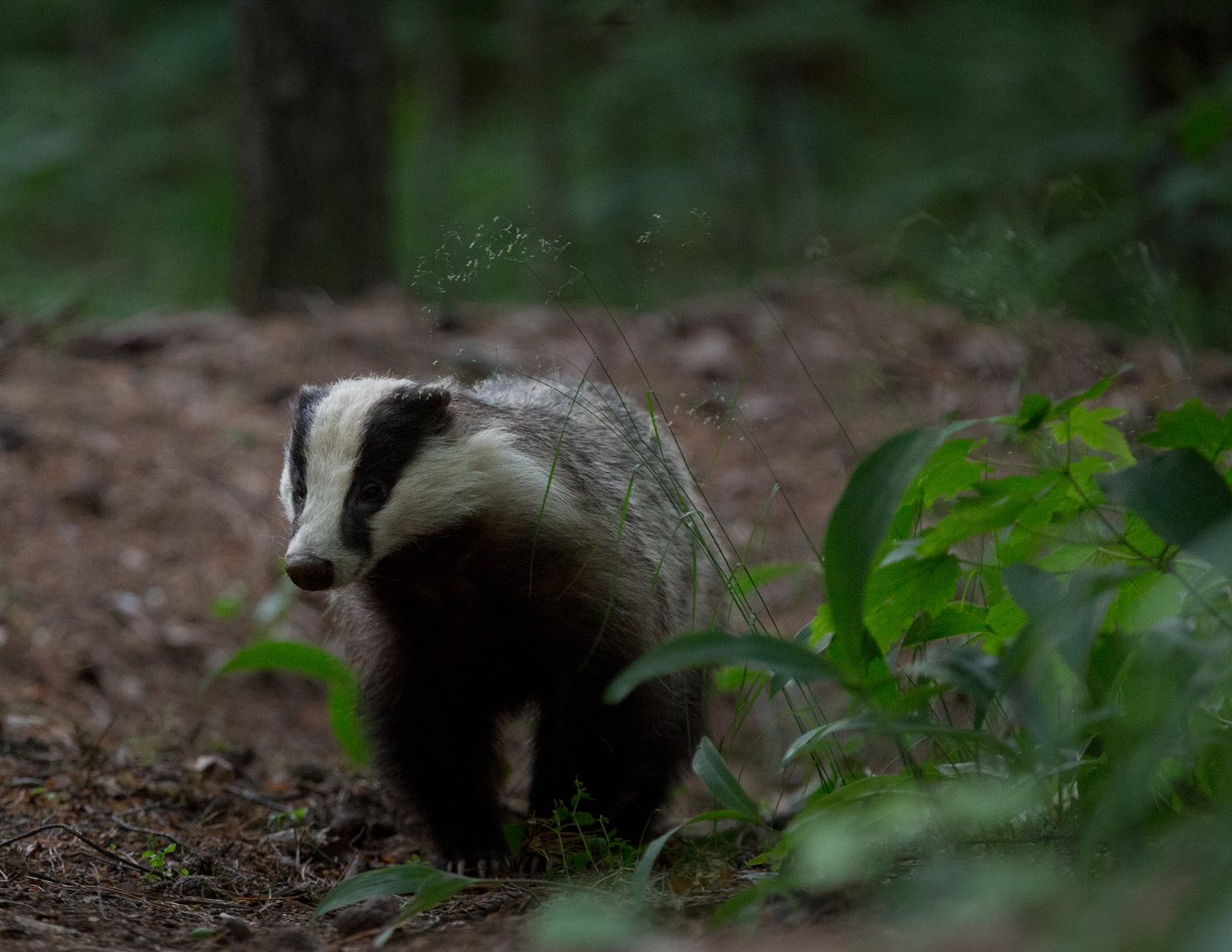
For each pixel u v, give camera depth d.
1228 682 4.99
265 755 11.15
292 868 8.17
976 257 10.95
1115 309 16.22
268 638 12.95
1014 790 5.52
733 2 25.62
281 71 18.08
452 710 8.65
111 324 18.64
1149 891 4.34
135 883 7.29
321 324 17.38
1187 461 5.17
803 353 16.52
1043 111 26.62
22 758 9.67
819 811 5.64
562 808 7.66
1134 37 19.64
